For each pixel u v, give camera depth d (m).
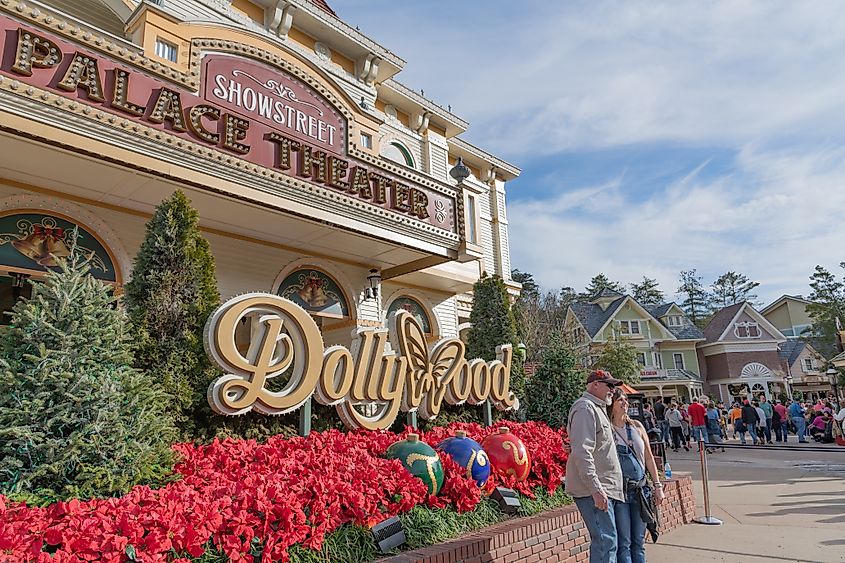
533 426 8.84
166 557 3.40
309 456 5.39
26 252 7.41
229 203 8.20
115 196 7.93
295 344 6.77
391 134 15.45
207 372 6.04
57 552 3.00
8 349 4.27
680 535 6.75
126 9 9.27
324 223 9.03
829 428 19.17
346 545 4.34
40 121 5.97
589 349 37.69
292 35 12.54
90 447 4.08
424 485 5.30
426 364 8.46
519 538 5.15
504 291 11.94
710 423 19.42
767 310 60.97
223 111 7.81
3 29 5.84
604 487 4.32
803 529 6.82
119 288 8.04
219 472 4.89
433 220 10.93
